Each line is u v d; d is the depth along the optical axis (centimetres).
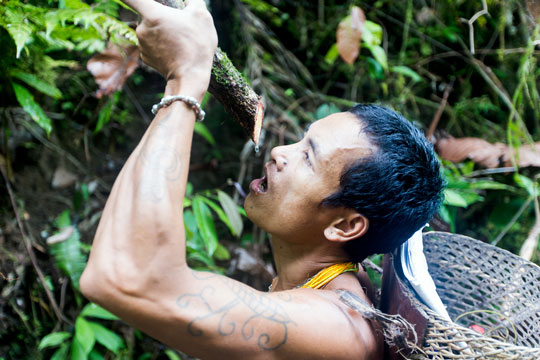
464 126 250
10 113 179
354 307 95
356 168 97
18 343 175
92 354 173
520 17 232
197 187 238
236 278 207
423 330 90
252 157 235
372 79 247
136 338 195
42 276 169
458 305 129
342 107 246
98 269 76
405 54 252
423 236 132
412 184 99
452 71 251
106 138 216
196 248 176
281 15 244
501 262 122
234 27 229
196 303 79
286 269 111
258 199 108
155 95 226
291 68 246
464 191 197
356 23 183
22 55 146
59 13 118
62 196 198
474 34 244
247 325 82
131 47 142
